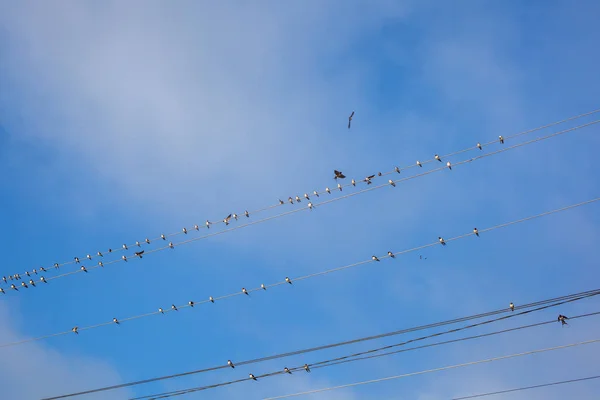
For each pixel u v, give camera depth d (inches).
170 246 2059.5
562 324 1553.9
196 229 2055.9
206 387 1782.7
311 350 1712.6
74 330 2012.8
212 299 1931.6
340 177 1943.9
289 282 1883.6
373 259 1836.9
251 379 1749.5
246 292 1904.5
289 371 1731.1
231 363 1764.3
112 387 1850.4
